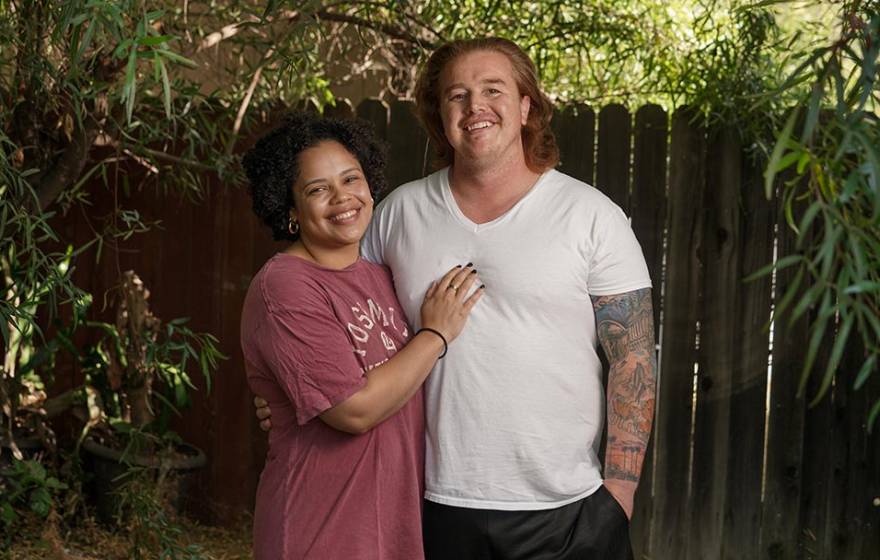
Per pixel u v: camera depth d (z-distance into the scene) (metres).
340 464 2.06
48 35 2.90
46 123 3.41
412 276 2.24
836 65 1.41
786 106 3.56
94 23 2.02
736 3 3.61
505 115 2.19
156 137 3.40
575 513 2.21
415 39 3.81
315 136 2.13
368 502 2.06
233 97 3.77
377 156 2.23
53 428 4.17
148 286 4.09
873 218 1.30
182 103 3.55
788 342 3.67
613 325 2.20
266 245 4.03
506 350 2.14
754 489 3.74
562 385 2.17
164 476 3.80
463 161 2.22
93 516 3.96
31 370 3.94
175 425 4.13
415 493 2.12
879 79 1.46
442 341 2.12
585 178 3.72
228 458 4.12
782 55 3.97
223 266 4.05
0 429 3.81
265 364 2.10
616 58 3.97
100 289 4.09
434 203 2.27
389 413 2.05
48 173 3.46
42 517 3.83
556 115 3.71
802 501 3.71
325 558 2.04
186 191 3.99
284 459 2.10
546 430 2.15
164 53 2.02
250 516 4.11
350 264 2.17
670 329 3.72
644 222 3.70
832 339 3.62
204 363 3.36
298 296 2.04
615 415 2.24
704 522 3.77
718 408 3.73
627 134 3.69
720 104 3.62
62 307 4.11
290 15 3.44
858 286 1.27
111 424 3.87
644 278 2.23
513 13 3.92
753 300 3.67
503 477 2.16
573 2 3.89
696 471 3.76
